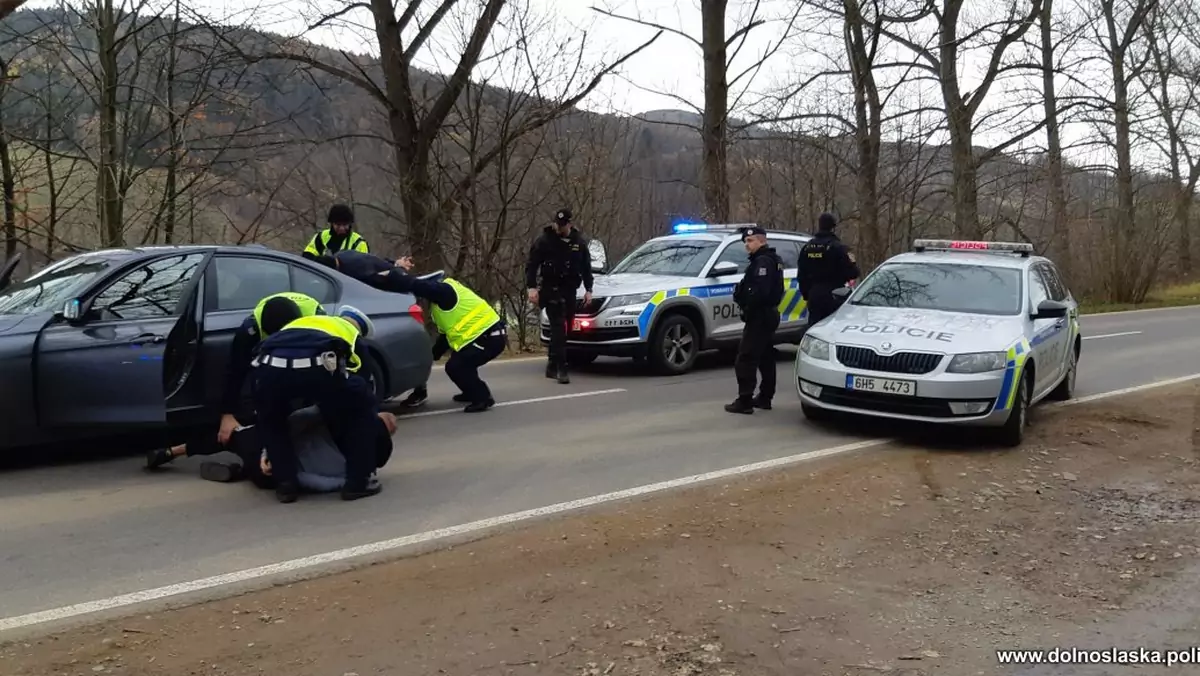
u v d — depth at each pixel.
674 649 3.83
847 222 22.39
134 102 12.02
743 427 8.28
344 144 14.11
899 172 22.06
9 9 7.92
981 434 7.88
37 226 11.95
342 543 5.04
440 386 10.32
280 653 3.74
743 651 3.83
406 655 3.73
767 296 8.68
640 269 12.23
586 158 16.31
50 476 6.30
